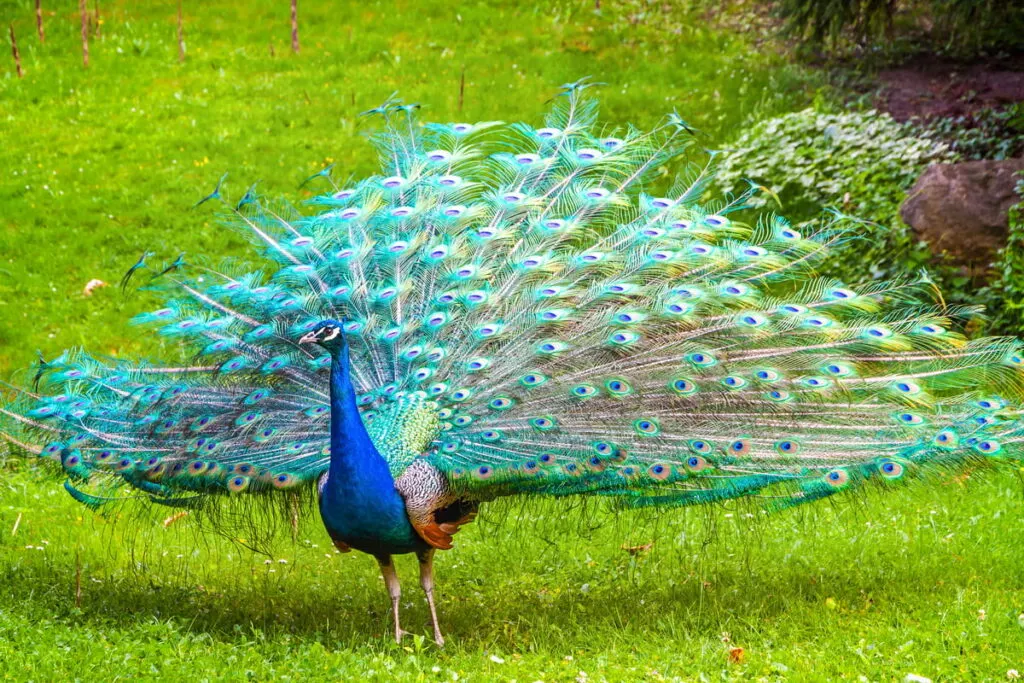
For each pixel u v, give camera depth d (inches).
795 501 446.6
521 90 1117.7
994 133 917.2
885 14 1092.5
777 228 490.6
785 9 1133.7
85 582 494.0
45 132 1077.8
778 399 441.7
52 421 464.8
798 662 400.2
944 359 460.1
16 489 611.2
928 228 741.9
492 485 423.2
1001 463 440.1
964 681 381.4
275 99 1133.1
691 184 526.0
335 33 1283.2
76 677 375.6
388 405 448.8
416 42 1252.5
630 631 443.5
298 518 486.3
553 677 399.9
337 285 489.7
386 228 504.1
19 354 764.0
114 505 481.7
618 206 509.4
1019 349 486.6
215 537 565.0
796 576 490.3
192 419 452.4
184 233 914.7
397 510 418.0
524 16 1302.9
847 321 472.1
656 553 531.5
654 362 446.9
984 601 445.1
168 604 472.1
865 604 454.0
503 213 511.2
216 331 476.1
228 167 1003.3
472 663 413.1
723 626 440.5
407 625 465.4
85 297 840.3
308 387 469.1
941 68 1096.2
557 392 439.8
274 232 508.7
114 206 948.6
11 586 474.9
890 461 437.7
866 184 821.9
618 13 1318.9
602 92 1098.1
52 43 1254.9
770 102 1045.2
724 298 461.7
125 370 480.4
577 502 451.5
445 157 528.7
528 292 474.9
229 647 413.1
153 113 1108.5
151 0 1386.6
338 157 1018.7
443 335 470.0
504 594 497.4
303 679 385.1
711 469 429.1
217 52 1247.5
